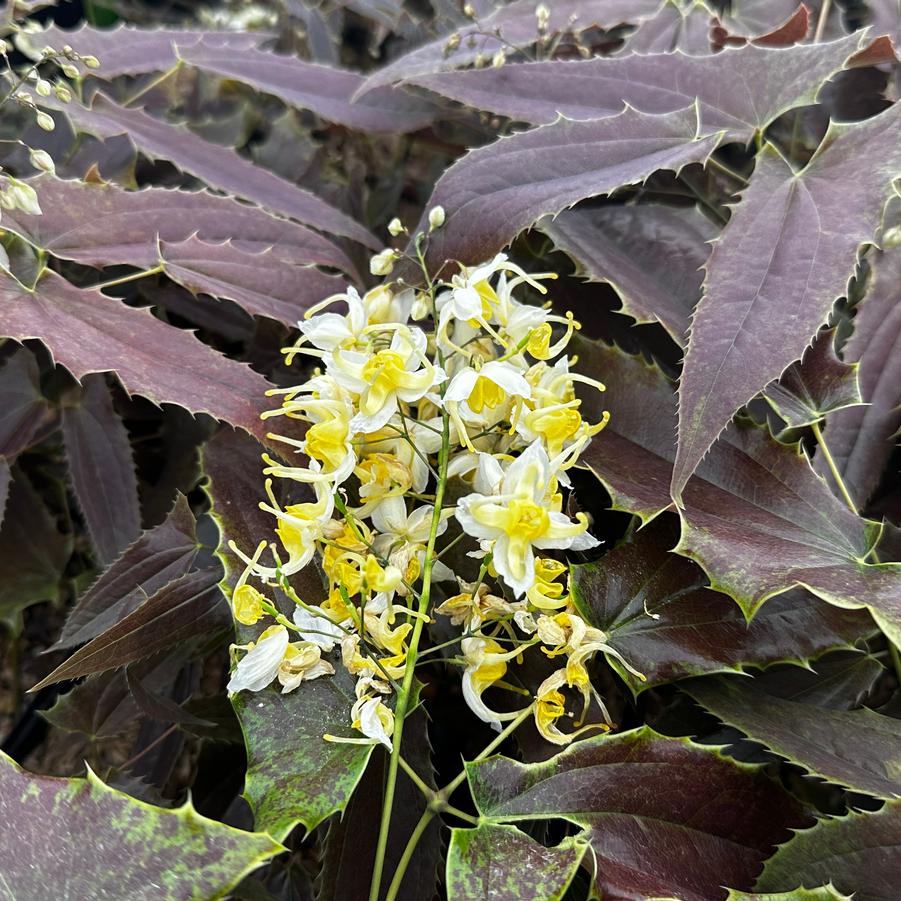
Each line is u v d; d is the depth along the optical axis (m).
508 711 0.24
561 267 0.33
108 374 0.35
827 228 0.25
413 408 0.25
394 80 0.34
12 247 0.27
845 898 0.19
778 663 0.24
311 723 0.21
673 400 0.26
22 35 0.36
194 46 0.39
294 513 0.22
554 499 0.22
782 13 0.41
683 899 0.20
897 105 0.26
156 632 0.26
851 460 0.29
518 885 0.19
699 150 0.27
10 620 0.35
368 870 0.23
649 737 0.22
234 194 0.33
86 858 0.17
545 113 0.31
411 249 0.28
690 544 0.22
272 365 0.36
